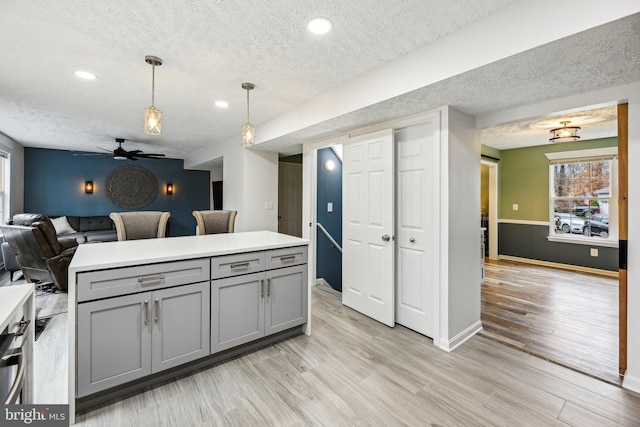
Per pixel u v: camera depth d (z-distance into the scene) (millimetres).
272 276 2432
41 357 2252
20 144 5852
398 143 2930
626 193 2027
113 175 7148
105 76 2570
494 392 1907
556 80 1946
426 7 1639
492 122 2646
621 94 2002
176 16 1732
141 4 1621
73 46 2070
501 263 5863
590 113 3463
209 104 3311
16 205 5637
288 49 2109
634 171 1933
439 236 2514
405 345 2525
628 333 1950
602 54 1599
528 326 2922
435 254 2545
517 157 5984
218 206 7707
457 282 2551
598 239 5035
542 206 5680
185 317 2000
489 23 1707
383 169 2934
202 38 1971
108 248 2201
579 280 4605
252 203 4699
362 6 1638
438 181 2516
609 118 3672
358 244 3266
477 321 2803
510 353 2400
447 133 2455
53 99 3154
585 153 5105
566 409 1754
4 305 1045
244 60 2275
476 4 1609
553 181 5566
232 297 2213
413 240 2785
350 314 3217
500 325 2949
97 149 6410
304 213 4309
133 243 2469
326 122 3025
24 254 3758
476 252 2785
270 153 4898
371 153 3076
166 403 1779
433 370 2152
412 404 1791
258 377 2053
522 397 1860
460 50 1847
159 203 7727
